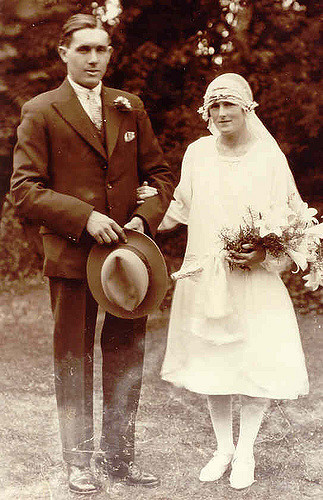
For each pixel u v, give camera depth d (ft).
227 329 12.40
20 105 22.84
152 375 18.37
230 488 12.00
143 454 13.21
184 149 26.78
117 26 24.58
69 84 11.98
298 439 13.96
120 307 11.66
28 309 26.43
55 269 11.87
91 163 11.85
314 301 26.99
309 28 26.89
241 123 12.66
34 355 20.21
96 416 15.39
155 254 11.74
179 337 12.80
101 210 11.90
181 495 11.69
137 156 12.39
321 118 27.76
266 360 12.17
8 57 21.88
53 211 11.51
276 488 11.95
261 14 26.50
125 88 25.89
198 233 12.82
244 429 12.36
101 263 11.73
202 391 12.29
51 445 13.41
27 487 11.69
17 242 29.89
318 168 29.22
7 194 28.09
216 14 26.08
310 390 17.02
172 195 12.45
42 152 11.79
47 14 21.65
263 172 12.73
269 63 27.20
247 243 12.24
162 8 24.98
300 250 12.42
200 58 26.35
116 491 11.79
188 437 13.98
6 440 13.51
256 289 12.42
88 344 12.17
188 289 12.75
